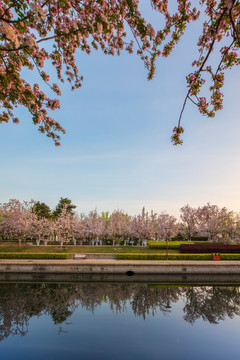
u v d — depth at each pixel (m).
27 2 3.12
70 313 10.34
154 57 4.49
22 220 28.75
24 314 10.20
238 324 9.20
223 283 16.88
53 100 4.38
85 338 7.80
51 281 17.23
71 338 7.83
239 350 7.05
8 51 3.66
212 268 19.62
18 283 16.52
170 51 4.38
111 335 8.05
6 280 17.52
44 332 8.25
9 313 10.31
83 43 4.97
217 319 9.74
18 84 3.75
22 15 3.25
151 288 15.19
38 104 4.31
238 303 12.15
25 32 3.48
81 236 35.22
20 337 7.86
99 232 33.66
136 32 4.07
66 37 4.20
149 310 10.82
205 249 25.19
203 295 13.62
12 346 7.17
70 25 4.03
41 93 4.23
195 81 3.79
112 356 6.60
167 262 19.98
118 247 28.27
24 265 19.70
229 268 19.67
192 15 3.92
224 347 7.25
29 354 6.59
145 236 32.34
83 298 12.74
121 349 7.04
